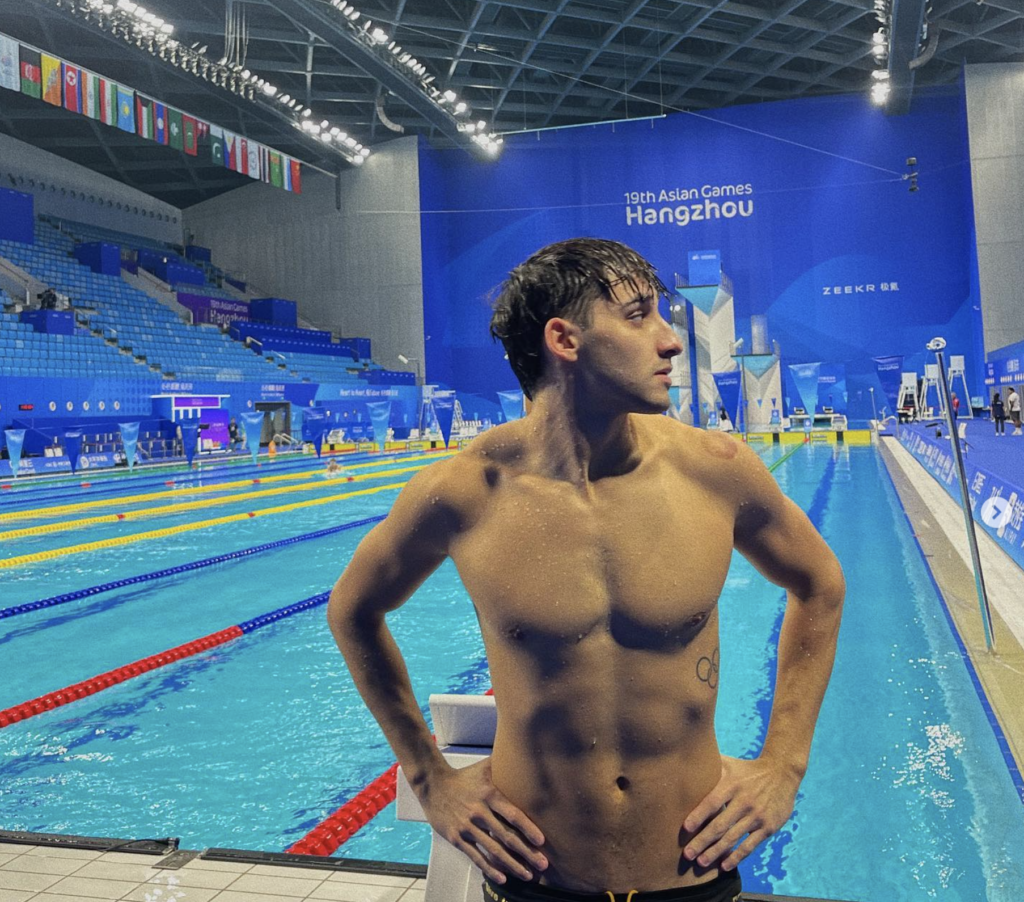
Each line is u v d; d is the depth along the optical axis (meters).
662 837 0.88
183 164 30.72
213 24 20.88
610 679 0.86
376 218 29.44
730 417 22.19
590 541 0.86
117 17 17.92
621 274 0.86
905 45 21.70
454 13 22.17
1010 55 25.44
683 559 0.87
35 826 2.66
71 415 19.00
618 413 0.87
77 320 22.41
